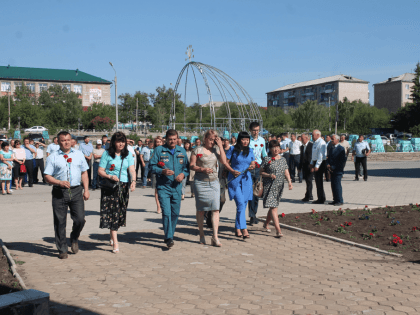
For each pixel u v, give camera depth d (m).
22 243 6.60
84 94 98.31
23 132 66.50
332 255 5.87
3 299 3.09
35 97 89.31
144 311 3.88
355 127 77.81
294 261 5.56
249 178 6.95
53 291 4.41
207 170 6.24
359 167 15.99
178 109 62.53
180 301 4.13
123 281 4.75
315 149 10.12
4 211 9.77
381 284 4.62
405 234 6.74
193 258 5.73
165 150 6.31
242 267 5.29
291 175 15.75
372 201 10.52
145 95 87.25
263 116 83.38
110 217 6.01
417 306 3.97
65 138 5.77
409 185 14.04
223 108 48.94
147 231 7.50
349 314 3.79
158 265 5.40
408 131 66.56
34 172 16.70
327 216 8.30
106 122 71.75
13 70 95.38
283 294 4.31
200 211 6.48
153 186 9.41
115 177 5.97
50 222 8.44
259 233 7.28
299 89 114.94
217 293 4.35
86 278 4.86
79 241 6.77
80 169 5.92
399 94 99.62
